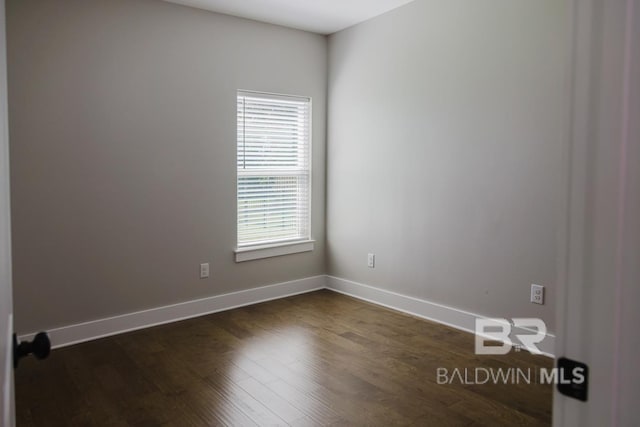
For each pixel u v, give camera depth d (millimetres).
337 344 3127
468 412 2248
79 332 3176
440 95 3412
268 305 4027
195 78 3592
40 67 2936
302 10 3686
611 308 556
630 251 539
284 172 4250
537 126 2855
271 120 4113
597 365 571
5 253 720
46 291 3045
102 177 3213
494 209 3121
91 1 3096
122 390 2488
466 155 3270
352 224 4270
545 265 2875
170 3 3441
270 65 4016
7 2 2805
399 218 3809
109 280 3291
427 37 3469
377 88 3918
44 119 2969
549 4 2760
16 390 2486
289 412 2264
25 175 2924
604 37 543
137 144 3348
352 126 4188
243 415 2238
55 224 3051
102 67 3164
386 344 3119
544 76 2805
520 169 2961
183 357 2918
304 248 4410
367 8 3668
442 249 3486
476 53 3160
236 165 3879
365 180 4102
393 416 2221
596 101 553
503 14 2990
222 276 3875
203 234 3732
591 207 564
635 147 529
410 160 3678
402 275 3824
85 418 2217
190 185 3629
